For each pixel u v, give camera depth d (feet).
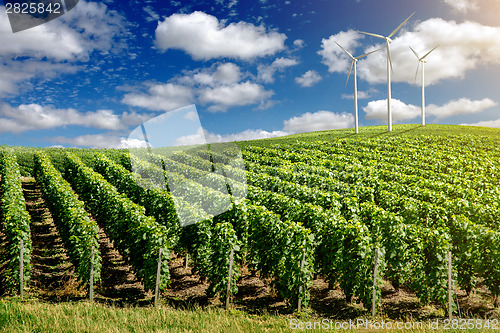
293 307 31.65
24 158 117.91
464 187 61.57
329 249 34.73
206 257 34.40
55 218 54.65
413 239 34.35
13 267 34.30
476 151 103.86
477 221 44.80
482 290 35.47
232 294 32.27
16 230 35.50
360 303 32.60
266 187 54.03
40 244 48.98
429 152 94.12
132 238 37.99
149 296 34.65
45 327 23.90
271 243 35.58
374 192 57.57
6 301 31.27
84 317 26.58
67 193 51.06
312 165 77.61
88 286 35.86
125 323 25.52
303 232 32.27
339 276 33.86
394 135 149.28
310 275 31.45
